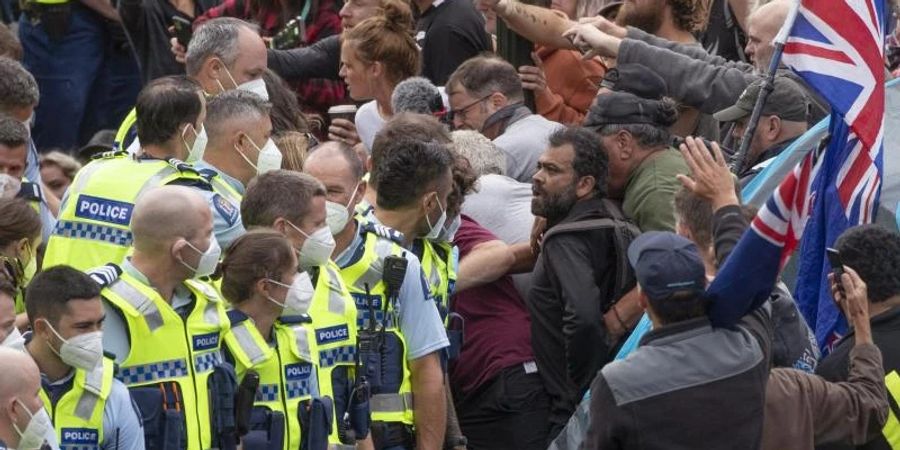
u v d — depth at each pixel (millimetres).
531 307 27203
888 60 33656
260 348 22203
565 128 26953
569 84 33438
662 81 27781
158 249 21406
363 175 25938
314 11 37156
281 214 23078
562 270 26344
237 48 28375
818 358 24109
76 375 20344
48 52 42344
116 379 20812
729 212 22328
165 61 40594
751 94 28359
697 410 20484
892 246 23234
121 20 40812
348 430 23578
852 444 22078
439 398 24797
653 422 20438
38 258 27609
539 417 27453
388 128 25719
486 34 35406
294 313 22844
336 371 23531
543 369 27219
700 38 35781
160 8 40469
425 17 35219
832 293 23562
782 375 21938
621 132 27078
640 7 31812
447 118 31203
